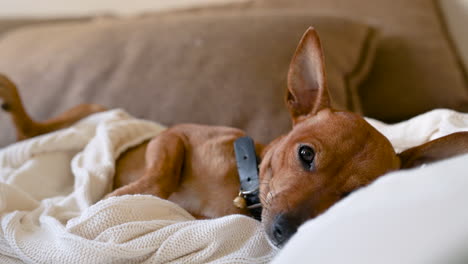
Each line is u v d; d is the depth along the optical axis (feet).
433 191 2.18
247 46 6.88
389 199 2.28
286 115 6.15
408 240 2.04
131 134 5.75
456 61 7.71
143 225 3.69
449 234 1.99
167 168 4.83
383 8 8.48
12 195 4.36
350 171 3.90
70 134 5.65
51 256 3.52
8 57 8.45
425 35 7.84
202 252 3.56
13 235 3.78
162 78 7.00
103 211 3.72
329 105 4.48
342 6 8.61
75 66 7.68
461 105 6.93
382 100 7.33
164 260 3.54
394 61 7.59
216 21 7.59
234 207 4.79
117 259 3.43
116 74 7.34
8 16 11.32
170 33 7.59
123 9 11.41
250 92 6.42
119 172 5.45
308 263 2.30
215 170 4.99
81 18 10.42
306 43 4.40
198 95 6.64
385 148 4.01
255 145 5.26
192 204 5.02
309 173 4.00
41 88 7.65
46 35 8.79
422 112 7.09
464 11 8.59
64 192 5.31
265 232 3.96
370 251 2.08
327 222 2.49
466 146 3.54
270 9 8.70
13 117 6.28
